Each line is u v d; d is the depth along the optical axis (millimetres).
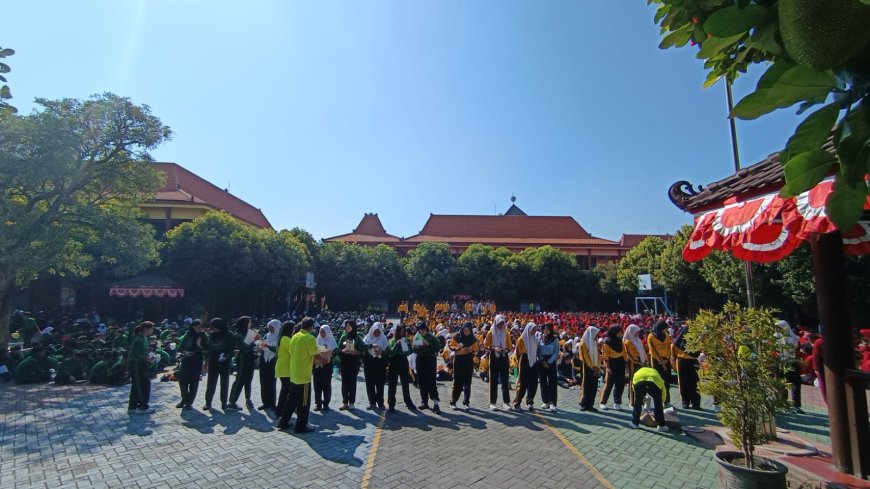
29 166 14180
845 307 4621
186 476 5609
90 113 16188
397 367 9508
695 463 6121
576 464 6082
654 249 41750
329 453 6504
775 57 1598
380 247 49094
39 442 6969
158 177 18781
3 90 3430
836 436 4578
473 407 9836
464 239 69375
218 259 29422
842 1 898
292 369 7750
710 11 1609
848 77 1071
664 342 9617
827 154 1165
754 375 4328
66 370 12375
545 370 9492
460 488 5266
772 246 5922
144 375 9156
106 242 16688
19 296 31391
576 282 50219
